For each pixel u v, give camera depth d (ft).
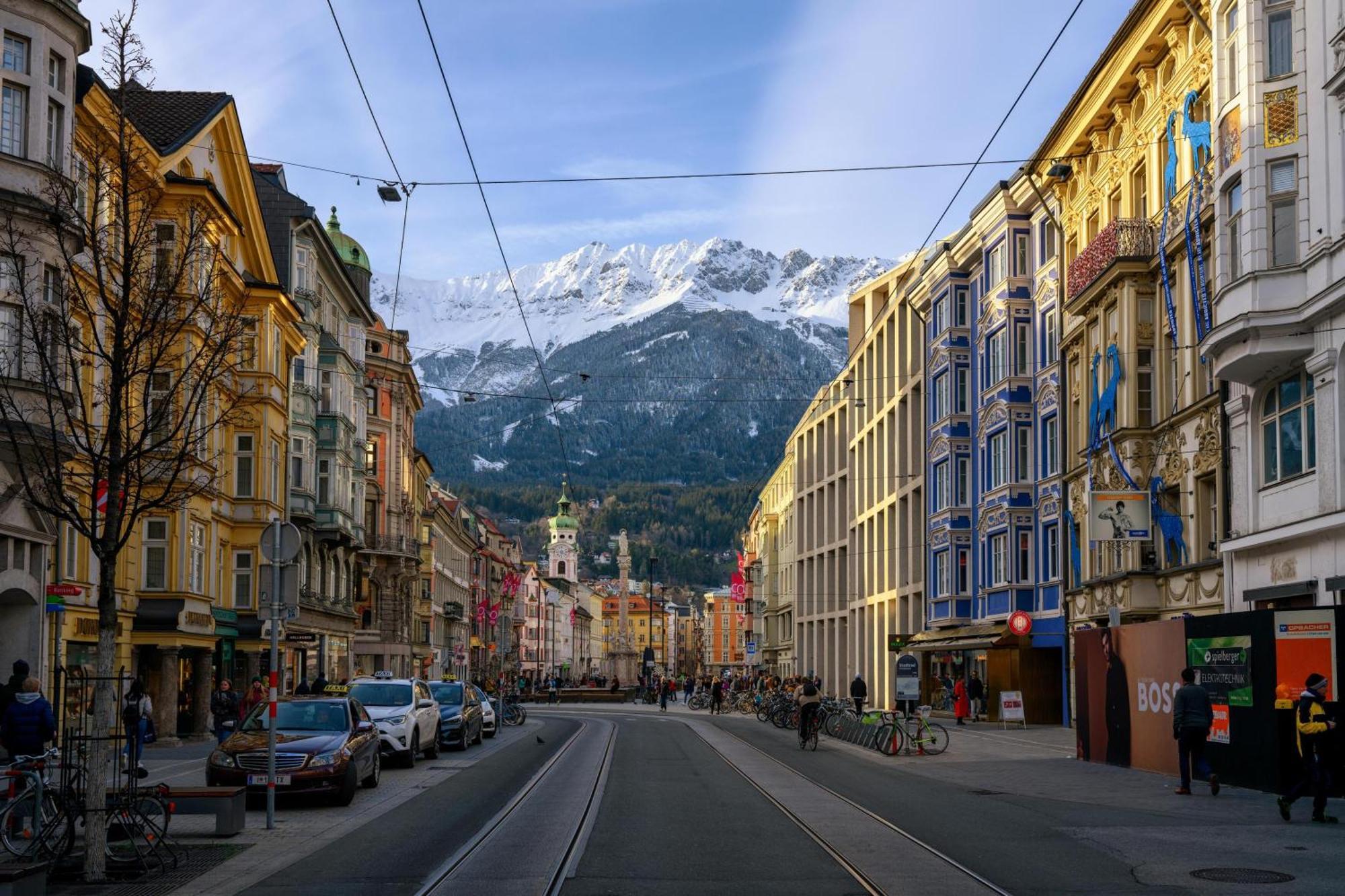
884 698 230.07
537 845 50.26
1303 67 84.84
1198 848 48.98
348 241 241.96
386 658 245.45
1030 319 160.45
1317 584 84.74
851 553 256.52
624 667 460.96
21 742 53.36
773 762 99.81
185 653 132.67
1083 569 137.49
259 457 150.10
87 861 42.75
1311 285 83.35
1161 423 114.62
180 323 49.29
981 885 40.57
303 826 57.52
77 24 86.12
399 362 250.57
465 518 384.27
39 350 46.62
